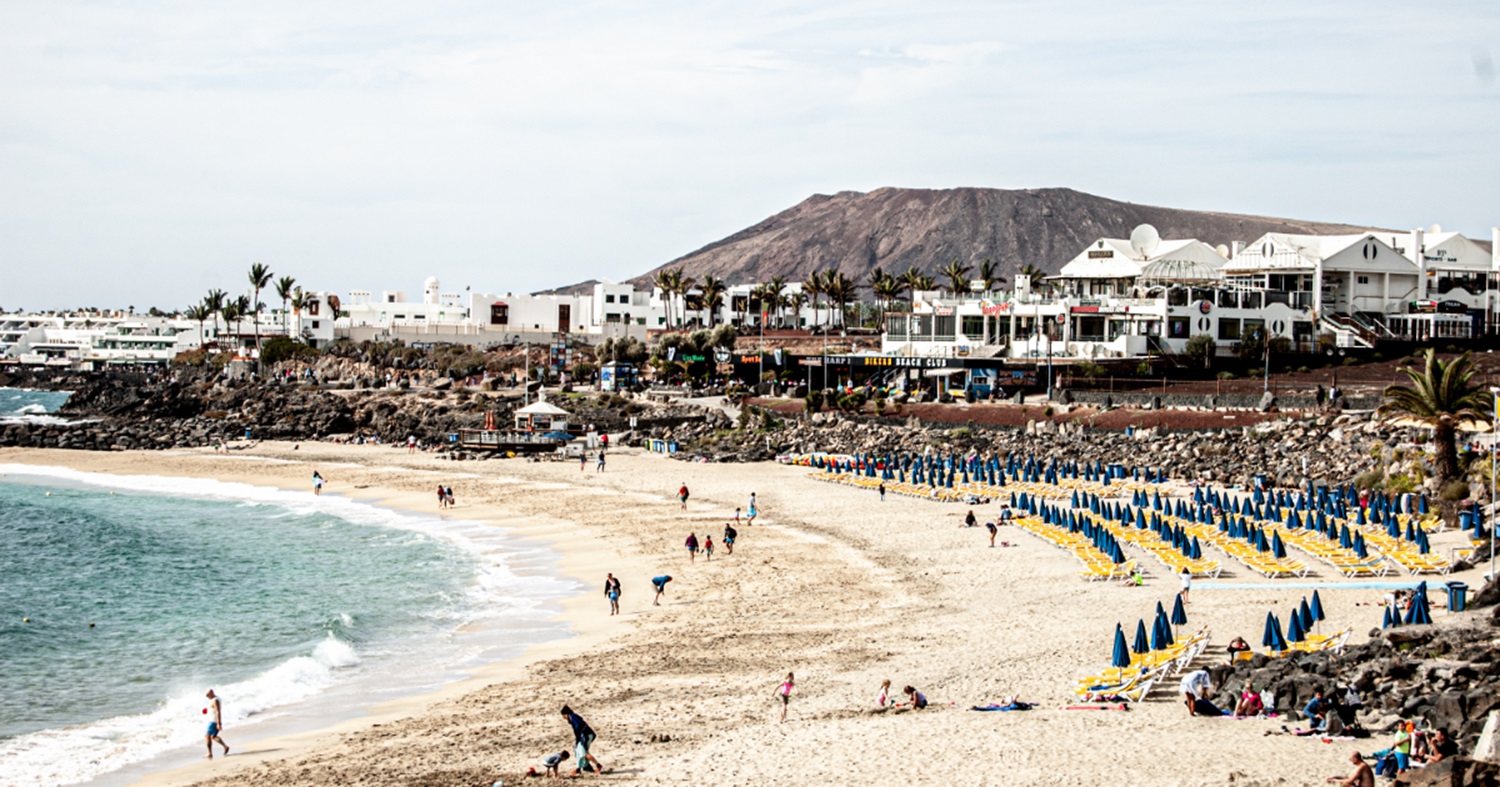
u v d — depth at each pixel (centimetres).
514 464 12262
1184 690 3700
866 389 15150
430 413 15800
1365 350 15300
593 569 6869
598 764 3316
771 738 3544
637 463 12169
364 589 6544
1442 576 5562
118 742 3984
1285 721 3488
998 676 4191
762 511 8788
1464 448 8275
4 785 3578
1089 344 15100
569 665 4719
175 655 5266
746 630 5191
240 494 10981
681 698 4106
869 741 3450
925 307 17325
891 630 5031
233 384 19450
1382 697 3512
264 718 4231
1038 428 11800
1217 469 9600
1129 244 18388
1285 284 16738
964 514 8412
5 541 8400
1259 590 5497
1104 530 6312
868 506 8900
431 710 4162
